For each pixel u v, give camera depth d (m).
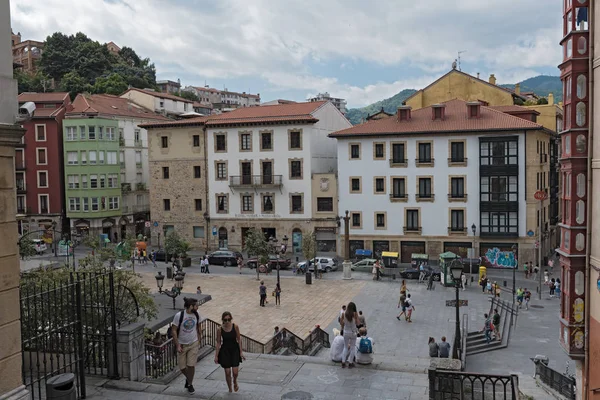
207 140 62.00
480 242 51.59
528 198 49.84
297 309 35.31
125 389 12.28
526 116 55.53
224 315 12.24
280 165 59.31
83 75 114.25
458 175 52.00
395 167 54.06
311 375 13.69
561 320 16.72
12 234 9.20
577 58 15.46
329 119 63.56
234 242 61.62
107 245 44.66
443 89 68.88
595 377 15.21
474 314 34.22
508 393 14.01
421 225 53.50
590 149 15.25
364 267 50.03
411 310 32.28
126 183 72.19
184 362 12.19
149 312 17.00
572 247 15.91
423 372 13.95
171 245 52.97
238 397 12.02
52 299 13.92
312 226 58.47
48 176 67.50
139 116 74.88
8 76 9.23
